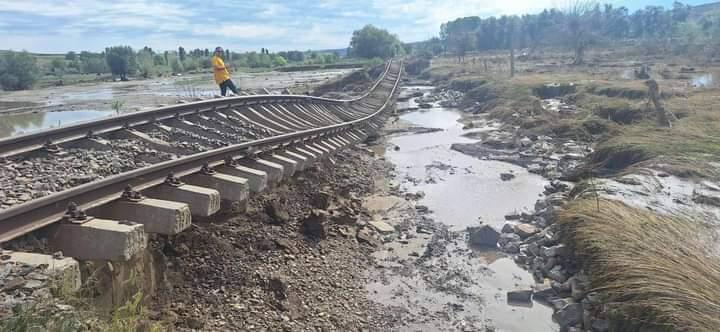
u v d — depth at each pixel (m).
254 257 8.38
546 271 9.38
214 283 7.37
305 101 23.03
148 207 6.18
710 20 90.19
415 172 18.08
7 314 3.87
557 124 22.50
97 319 4.53
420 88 56.31
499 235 11.12
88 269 5.37
